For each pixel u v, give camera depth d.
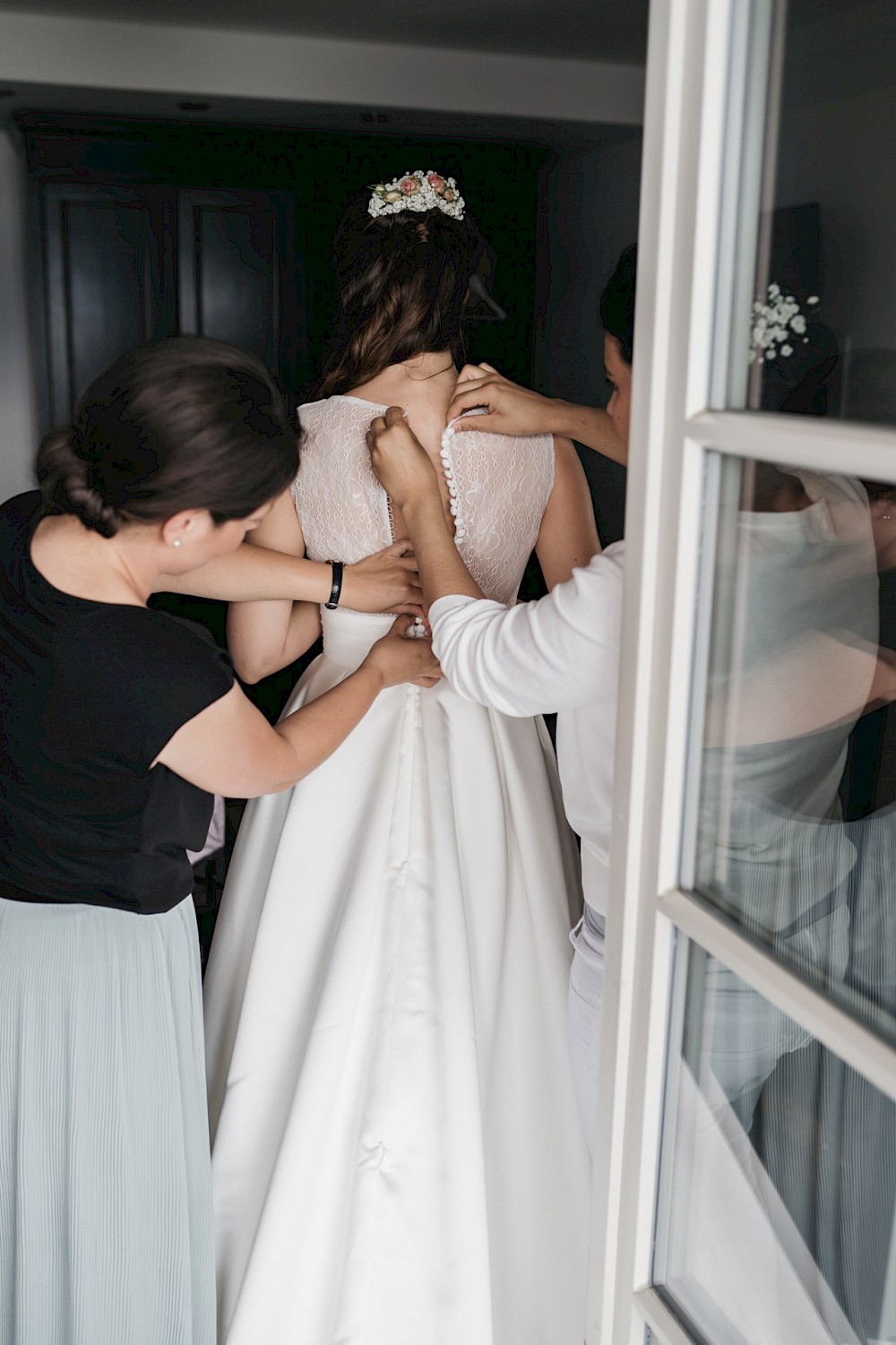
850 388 0.80
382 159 4.22
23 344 4.31
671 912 1.01
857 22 0.81
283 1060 1.60
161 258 4.16
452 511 1.54
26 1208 1.38
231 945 1.74
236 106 3.86
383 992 1.52
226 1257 1.61
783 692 0.95
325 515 1.59
